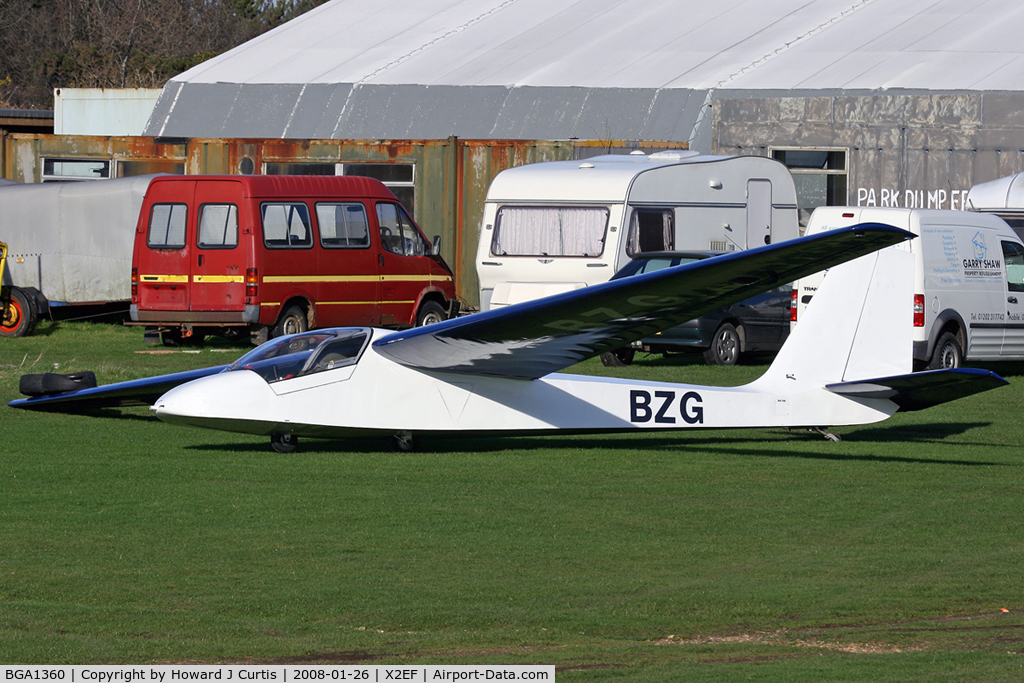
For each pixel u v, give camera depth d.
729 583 25.48
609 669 20.53
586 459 40.47
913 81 100.06
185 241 77.06
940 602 24.38
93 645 21.38
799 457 41.53
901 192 96.38
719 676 20.20
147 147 113.50
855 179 97.94
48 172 116.12
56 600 23.81
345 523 30.28
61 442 42.19
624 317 38.31
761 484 36.25
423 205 105.50
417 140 107.12
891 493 35.06
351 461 39.16
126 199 85.56
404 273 83.88
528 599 24.22
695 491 34.97
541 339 38.75
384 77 122.56
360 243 81.25
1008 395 61.53
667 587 25.14
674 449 42.81
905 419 52.34
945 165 94.69
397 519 30.75
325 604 23.73
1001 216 82.44
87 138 114.81
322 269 79.00
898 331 44.31
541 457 40.66
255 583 25.05
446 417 40.16
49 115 141.62
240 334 79.38
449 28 138.50
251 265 75.56
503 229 78.19
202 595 24.20
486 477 36.69
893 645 21.88
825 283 44.16
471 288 104.94
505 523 30.47
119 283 86.81
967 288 67.19
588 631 22.44
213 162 111.81
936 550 28.41
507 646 21.62
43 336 85.62
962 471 38.91
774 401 43.81
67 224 88.12
